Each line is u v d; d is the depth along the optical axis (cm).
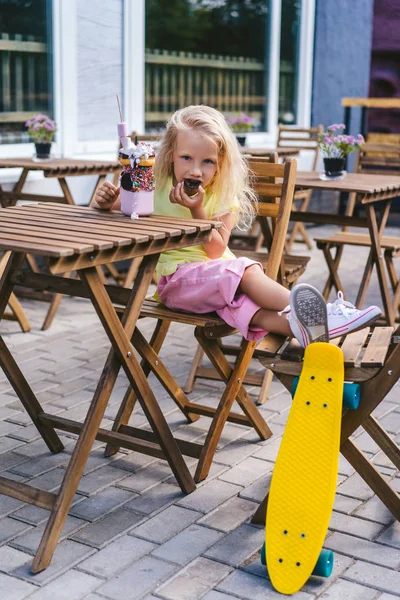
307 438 227
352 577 226
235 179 287
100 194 282
